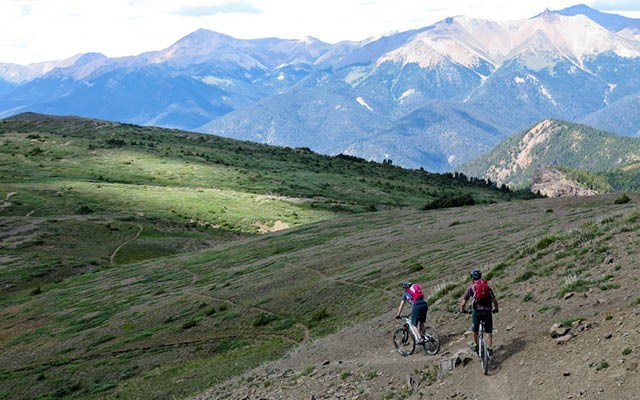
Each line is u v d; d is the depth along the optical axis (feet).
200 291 235.61
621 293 67.00
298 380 87.51
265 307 184.65
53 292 316.40
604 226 105.60
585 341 56.80
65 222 489.26
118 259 414.21
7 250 415.23
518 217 215.10
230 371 131.75
